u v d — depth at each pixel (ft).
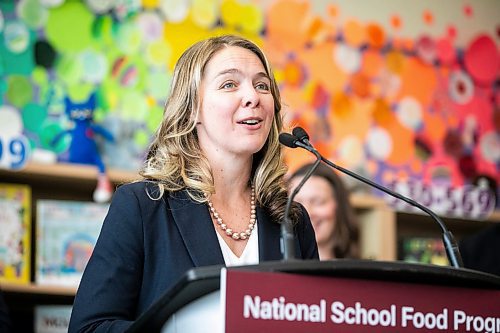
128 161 19.99
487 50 24.99
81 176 18.06
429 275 7.50
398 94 23.63
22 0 19.86
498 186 24.26
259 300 7.14
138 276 9.55
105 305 9.30
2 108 19.22
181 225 9.69
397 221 23.06
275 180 10.39
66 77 19.86
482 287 7.86
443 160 23.79
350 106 22.98
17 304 18.42
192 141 10.28
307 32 22.84
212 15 21.68
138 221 9.65
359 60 23.34
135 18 20.79
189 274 7.16
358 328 7.39
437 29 24.54
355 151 22.79
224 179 10.21
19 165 17.52
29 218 17.56
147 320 7.95
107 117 20.04
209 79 10.19
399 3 24.18
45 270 17.48
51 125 19.38
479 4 25.22
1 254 17.21
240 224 10.12
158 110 20.57
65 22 20.12
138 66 20.58
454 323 7.71
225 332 7.02
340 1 23.43
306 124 22.40
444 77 24.34
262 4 22.40
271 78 10.58
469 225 23.54
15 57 19.57
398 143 23.32
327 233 18.88
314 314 7.27
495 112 24.73
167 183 9.96
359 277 7.44
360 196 20.67
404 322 7.55
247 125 9.98
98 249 9.61
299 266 7.25
